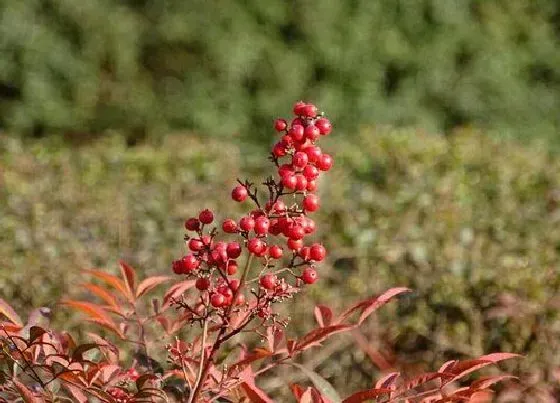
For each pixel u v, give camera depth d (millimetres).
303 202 2766
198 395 2893
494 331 5430
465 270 5934
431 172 7895
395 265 6266
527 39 14445
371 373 5617
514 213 7238
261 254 2775
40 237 6328
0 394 3203
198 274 2861
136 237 6734
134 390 3359
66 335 3322
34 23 13711
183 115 13711
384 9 14000
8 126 13672
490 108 14031
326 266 6297
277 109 13664
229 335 2881
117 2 13984
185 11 13797
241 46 13664
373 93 13828
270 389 5328
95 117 13875
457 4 14148
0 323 3023
